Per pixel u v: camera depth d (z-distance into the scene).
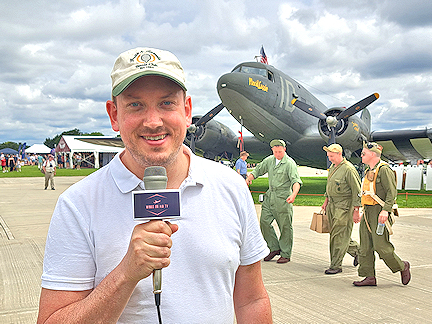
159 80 1.07
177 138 1.12
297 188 5.12
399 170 16.70
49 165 17.17
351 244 5.11
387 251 4.16
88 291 1.08
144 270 0.92
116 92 1.05
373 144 4.26
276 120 14.68
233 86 13.80
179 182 1.20
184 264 1.10
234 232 1.20
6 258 5.39
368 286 4.30
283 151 5.29
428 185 16.12
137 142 1.09
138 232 0.93
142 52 1.09
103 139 23.52
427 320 3.38
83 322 0.94
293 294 4.04
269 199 5.39
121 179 1.13
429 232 7.45
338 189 4.73
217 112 16.73
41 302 1.05
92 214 1.10
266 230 5.47
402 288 4.23
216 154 18.97
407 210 10.52
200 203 1.16
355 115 13.81
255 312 1.29
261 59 16.27
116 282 0.94
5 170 37.69
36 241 6.48
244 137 18.50
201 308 1.09
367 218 4.24
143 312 1.07
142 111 1.08
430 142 15.30
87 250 1.08
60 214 1.09
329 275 4.74
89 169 39.47
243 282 1.32
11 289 4.12
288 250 5.31
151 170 1.06
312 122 15.56
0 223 8.28
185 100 1.19
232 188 1.25
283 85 14.55
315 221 4.97
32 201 12.43
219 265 1.13
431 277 4.64
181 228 1.12
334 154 4.77
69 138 41.62
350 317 3.43
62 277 1.04
